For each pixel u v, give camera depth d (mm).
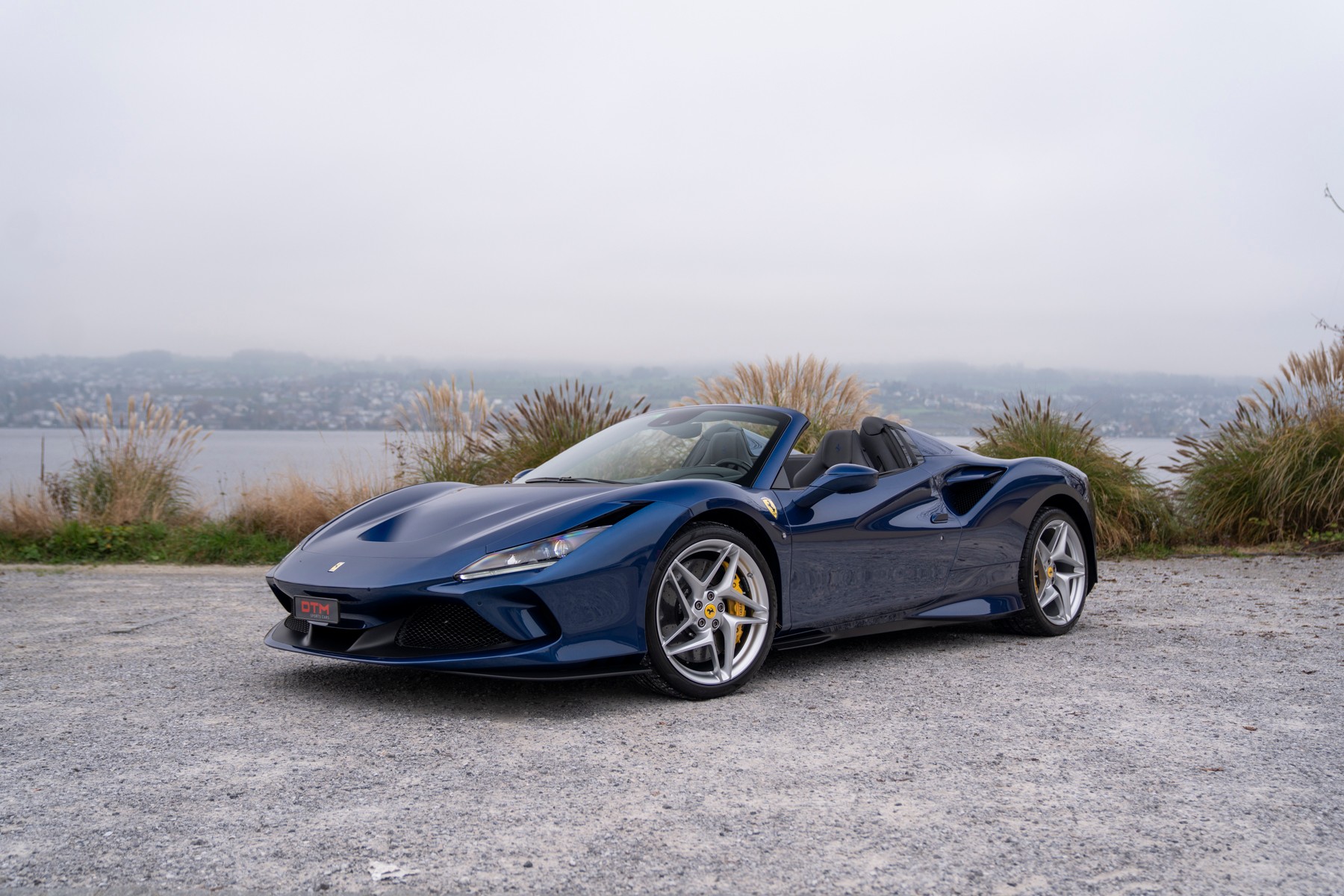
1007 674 3619
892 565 3885
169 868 1827
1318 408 8633
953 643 4320
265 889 1736
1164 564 7406
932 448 4348
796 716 3000
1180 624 4730
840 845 1961
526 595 2922
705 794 2271
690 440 3965
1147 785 2342
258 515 8383
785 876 1813
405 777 2385
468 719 2961
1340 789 2311
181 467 8953
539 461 8383
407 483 8562
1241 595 5703
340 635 3299
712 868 1849
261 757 2551
